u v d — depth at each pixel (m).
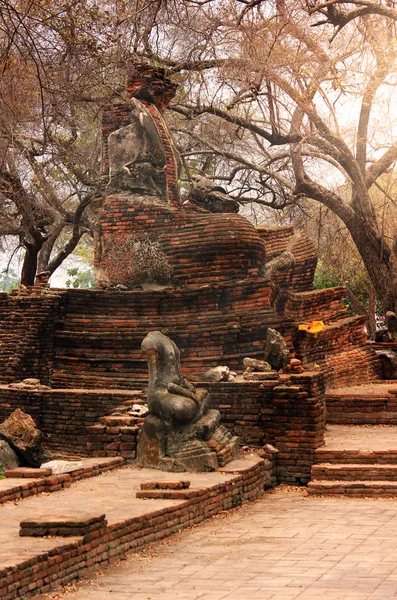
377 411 21.50
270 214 42.28
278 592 9.60
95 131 33.06
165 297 22.11
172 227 22.84
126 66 24.44
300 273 26.61
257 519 14.38
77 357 22.08
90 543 10.77
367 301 42.91
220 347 21.50
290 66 26.22
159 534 12.64
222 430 17.39
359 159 29.05
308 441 18.08
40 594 9.60
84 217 34.94
